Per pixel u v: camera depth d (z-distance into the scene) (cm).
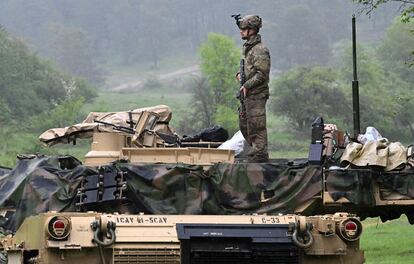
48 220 2964
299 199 3488
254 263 3014
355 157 3541
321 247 3042
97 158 3644
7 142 15225
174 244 2989
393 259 5469
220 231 3005
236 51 17575
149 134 3756
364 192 3494
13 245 3294
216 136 3897
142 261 2978
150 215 3088
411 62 5800
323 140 3591
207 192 3488
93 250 2992
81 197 3472
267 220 3077
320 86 16625
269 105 18738
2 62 18712
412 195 3534
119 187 3444
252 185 3497
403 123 15875
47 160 3656
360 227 3053
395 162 3531
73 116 16925
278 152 14175
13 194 3591
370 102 15738
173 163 3516
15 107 18550
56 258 2970
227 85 17500
